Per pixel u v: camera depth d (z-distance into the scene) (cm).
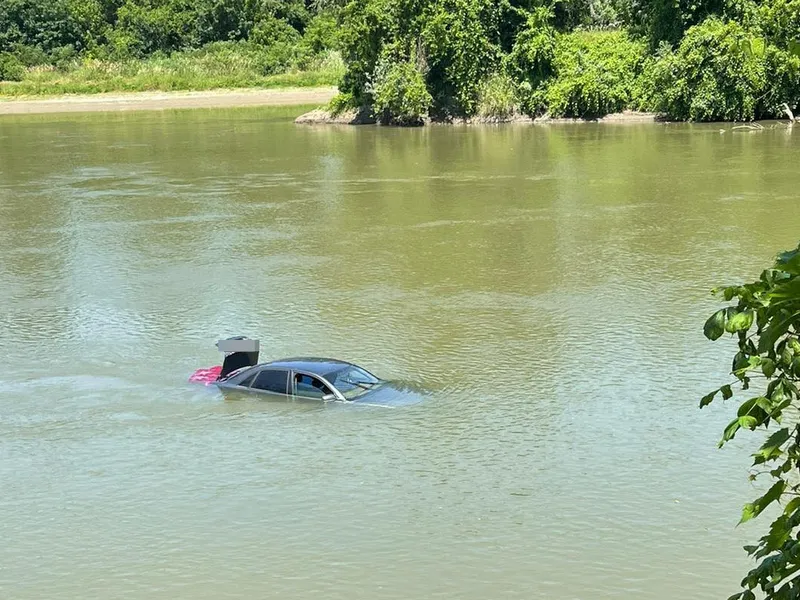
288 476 1284
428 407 1509
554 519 1152
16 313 2134
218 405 1548
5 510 1228
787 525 461
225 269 2481
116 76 8619
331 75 8588
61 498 1252
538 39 6062
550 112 6028
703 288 2158
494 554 1077
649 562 1053
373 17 6144
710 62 5616
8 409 1562
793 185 3416
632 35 6234
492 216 3064
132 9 9419
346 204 3347
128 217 3197
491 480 1256
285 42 9125
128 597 1024
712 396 502
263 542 1123
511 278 2309
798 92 5625
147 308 2150
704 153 4319
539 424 1434
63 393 1628
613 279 2264
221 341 1675
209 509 1205
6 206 3441
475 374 1658
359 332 1923
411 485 1248
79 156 4822
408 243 2727
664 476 1255
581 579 1023
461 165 4234
